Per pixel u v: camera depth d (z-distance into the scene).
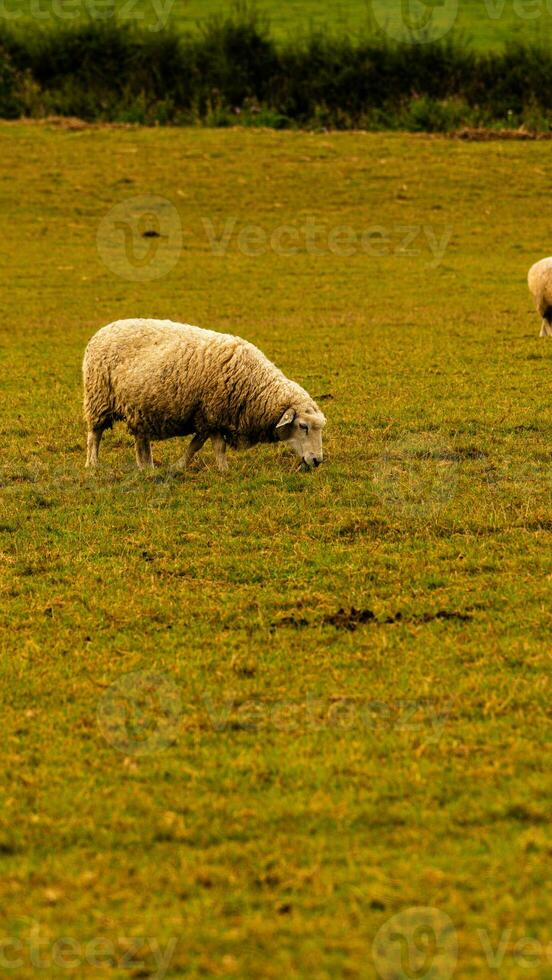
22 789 24.30
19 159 133.00
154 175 128.25
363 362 67.44
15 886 20.98
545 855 21.44
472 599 33.38
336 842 22.09
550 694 27.62
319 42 156.62
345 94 153.12
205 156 134.62
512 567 35.69
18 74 156.50
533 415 53.06
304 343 73.75
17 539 39.03
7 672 29.56
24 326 81.25
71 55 158.75
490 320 80.44
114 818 23.05
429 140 141.38
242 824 22.80
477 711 27.05
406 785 23.97
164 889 20.92
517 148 137.38
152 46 157.00
